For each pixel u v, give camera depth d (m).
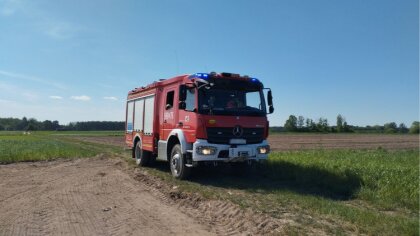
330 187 11.57
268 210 8.57
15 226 7.93
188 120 12.68
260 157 12.78
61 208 9.47
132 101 18.73
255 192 10.88
